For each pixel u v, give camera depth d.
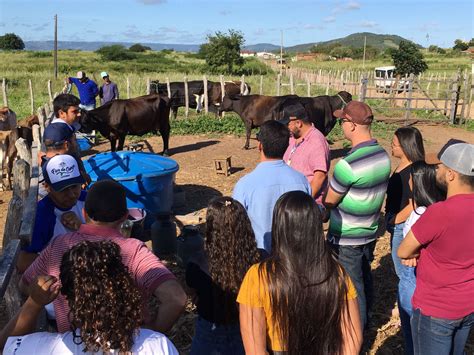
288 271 2.25
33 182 4.69
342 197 3.91
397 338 4.52
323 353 2.30
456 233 2.80
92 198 2.54
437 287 2.92
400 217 4.04
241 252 2.80
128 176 6.74
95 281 1.94
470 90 18.69
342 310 2.31
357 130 3.93
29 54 71.31
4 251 3.10
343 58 98.12
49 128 4.37
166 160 7.45
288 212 2.27
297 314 2.25
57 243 2.51
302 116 4.48
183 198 8.50
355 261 4.04
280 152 3.57
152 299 4.73
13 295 3.71
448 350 2.99
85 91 14.14
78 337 2.03
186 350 4.30
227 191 9.48
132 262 2.46
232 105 13.77
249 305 2.33
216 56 48.47
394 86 23.95
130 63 58.25
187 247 5.77
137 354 2.04
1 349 2.22
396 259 4.11
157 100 12.16
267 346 2.42
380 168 3.84
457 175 2.84
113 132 11.70
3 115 10.28
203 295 2.93
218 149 13.52
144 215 6.16
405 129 4.16
